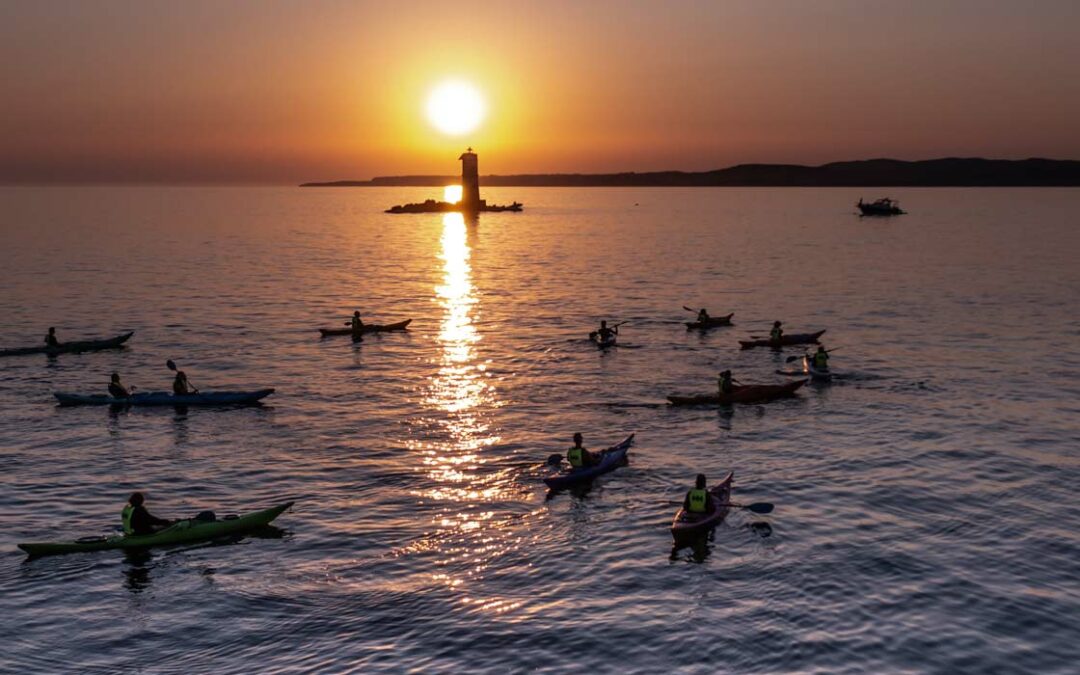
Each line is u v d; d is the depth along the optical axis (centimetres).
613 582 2112
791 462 2933
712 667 1756
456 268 9225
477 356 4672
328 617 1959
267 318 5938
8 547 2317
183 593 2070
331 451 3097
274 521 2481
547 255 10769
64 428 3375
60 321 5822
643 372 4262
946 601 1994
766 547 2284
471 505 2597
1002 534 2344
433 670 1756
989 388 3869
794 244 12212
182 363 4541
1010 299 6575
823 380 4028
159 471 2895
